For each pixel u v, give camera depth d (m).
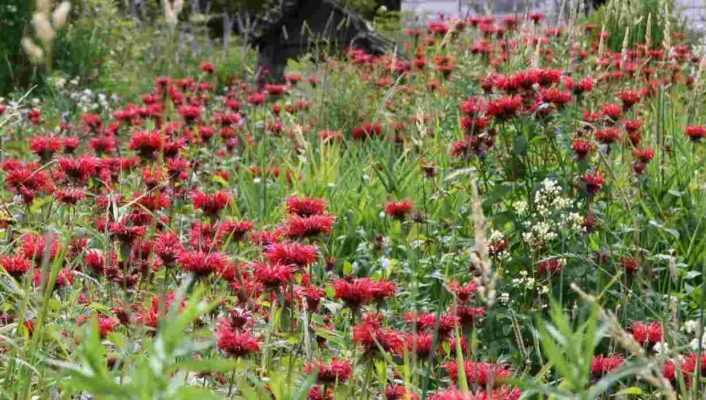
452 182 5.15
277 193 5.95
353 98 8.02
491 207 4.73
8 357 2.72
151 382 1.12
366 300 2.86
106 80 11.07
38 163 4.86
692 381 2.69
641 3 9.88
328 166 6.21
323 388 2.79
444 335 3.10
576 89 5.15
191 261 3.08
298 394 1.84
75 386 1.16
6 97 10.18
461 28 8.55
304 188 5.93
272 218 5.53
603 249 4.16
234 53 13.94
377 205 5.49
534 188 4.38
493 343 3.71
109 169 4.99
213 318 3.08
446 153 5.89
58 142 4.82
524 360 3.55
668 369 2.72
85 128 7.48
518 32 7.08
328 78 8.46
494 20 8.23
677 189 5.09
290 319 3.22
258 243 4.27
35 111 7.53
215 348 2.88
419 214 4.67
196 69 12.82
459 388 2.52
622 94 5.06
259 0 20.19
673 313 2.67
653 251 4.46
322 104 7.77
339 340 3.13
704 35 6.22
